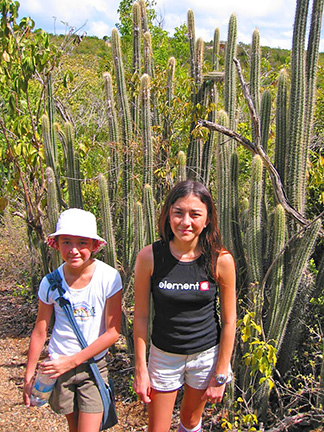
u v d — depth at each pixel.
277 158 3.20
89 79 8.91
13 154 4.62
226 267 2.16
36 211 4.82
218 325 2.28
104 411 2.27
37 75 4.97
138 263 2.22
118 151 4.17
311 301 3.09
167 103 4.59
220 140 3.16
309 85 2.99
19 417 3.31
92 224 2.24
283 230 2.78
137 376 2.24
